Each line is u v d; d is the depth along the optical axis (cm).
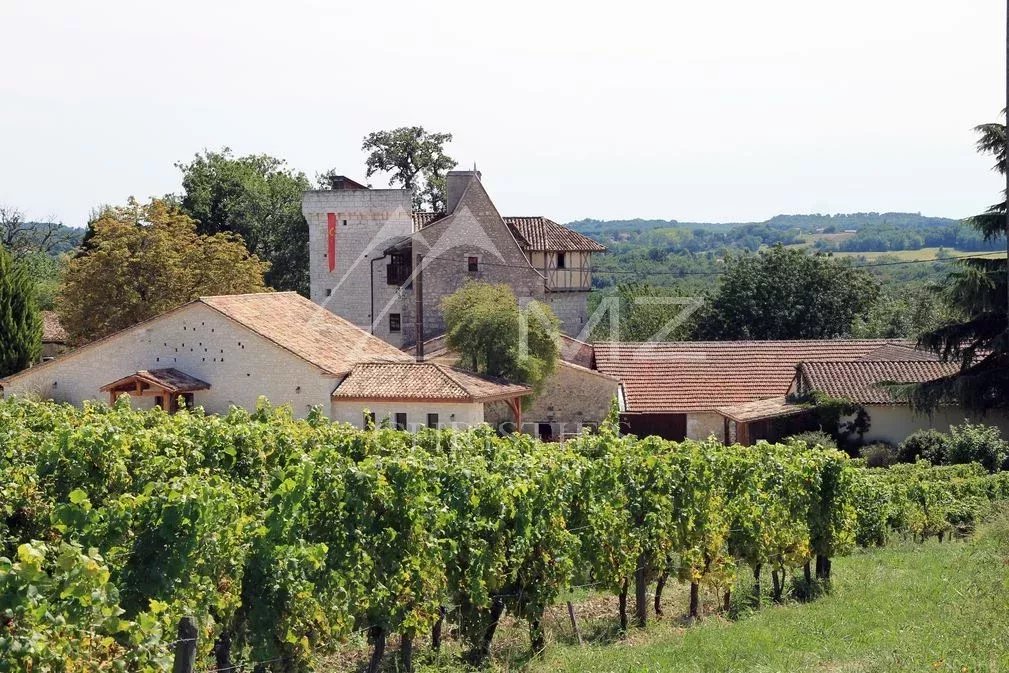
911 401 3662
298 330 3916
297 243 7138
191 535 1030
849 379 4056
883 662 1037
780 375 4672
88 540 1013
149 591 1014
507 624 1488
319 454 1427
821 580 1764
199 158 7381
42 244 8412
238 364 3659
